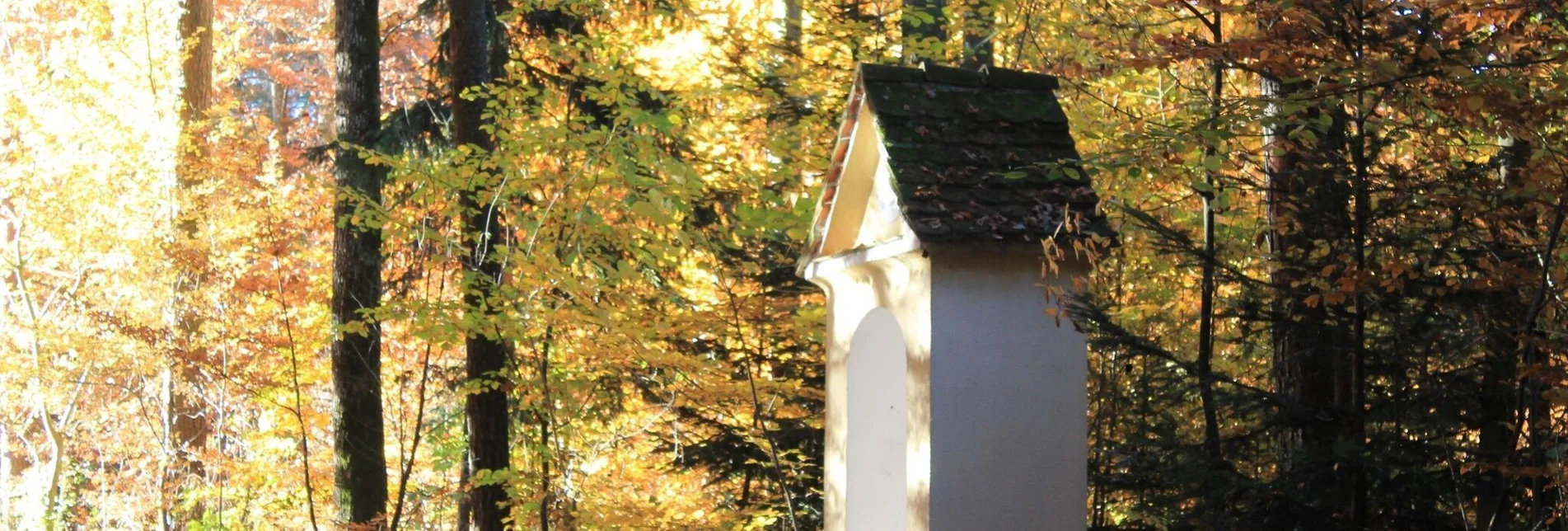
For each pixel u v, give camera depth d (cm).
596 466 1328
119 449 2009
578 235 1032
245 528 1809
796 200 1084
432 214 1259
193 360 1616
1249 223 1004
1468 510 741
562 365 1160
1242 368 1066
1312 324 738
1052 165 614
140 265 1812
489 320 1013
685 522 1141
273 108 3281
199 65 2195
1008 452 605
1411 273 645
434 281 1520
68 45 2023
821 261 725
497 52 1320
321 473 1733
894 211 665
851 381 723
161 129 1917
